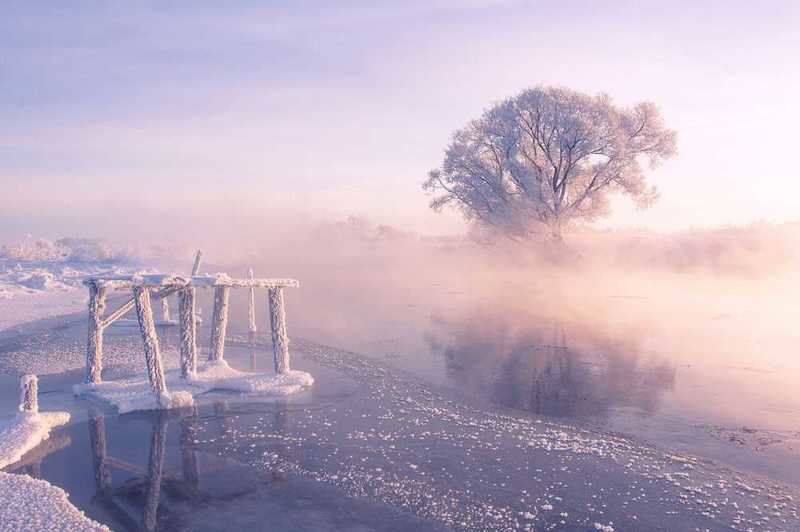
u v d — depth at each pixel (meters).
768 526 6.22
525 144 35.88
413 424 9.44
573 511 6.55
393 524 6.24
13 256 44.62
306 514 6.46
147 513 6.50
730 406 10.27
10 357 14.52
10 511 6.23
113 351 15.15
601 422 9.51
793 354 14.30
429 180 38.03
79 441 8.78
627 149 33.59
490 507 6.63
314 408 10.30
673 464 7.84
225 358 14.25
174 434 9.07
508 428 9.22
